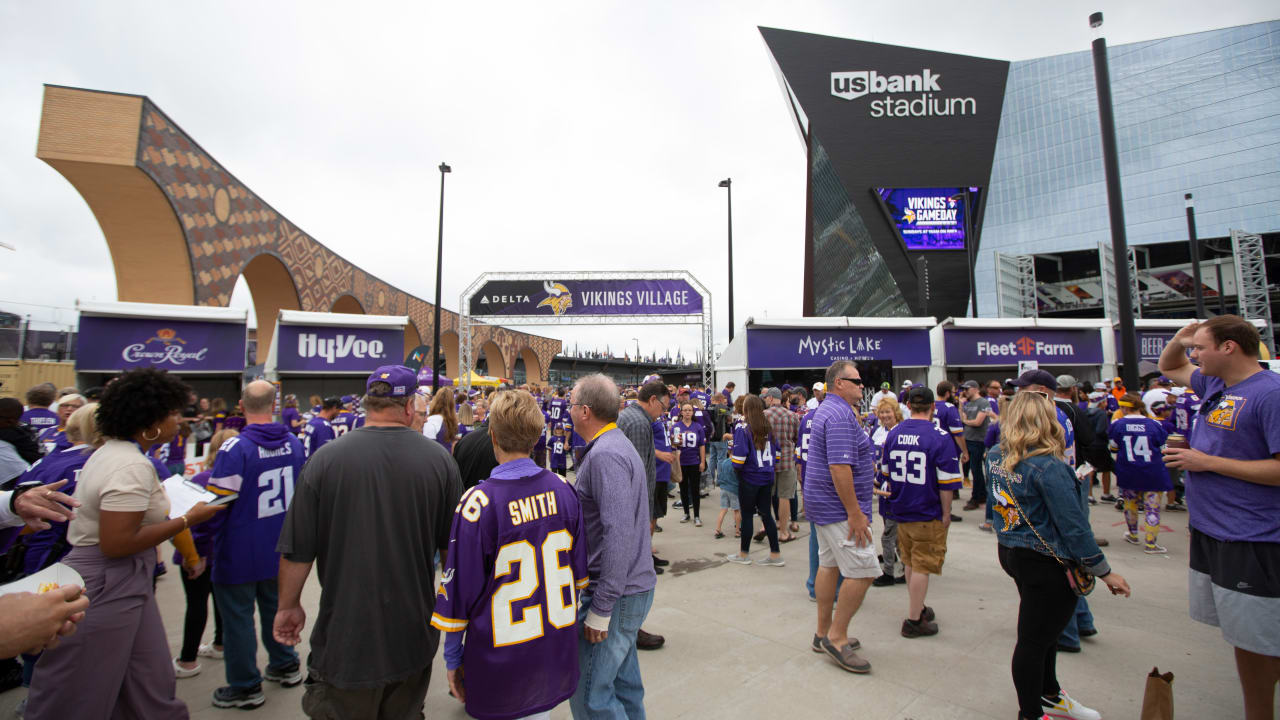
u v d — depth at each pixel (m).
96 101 13.41
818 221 54.69
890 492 4.43
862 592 3.72
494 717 2.02
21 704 3.53
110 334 11.56
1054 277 56.62
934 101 44.66
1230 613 2.57
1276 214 50.91
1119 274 8.26
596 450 2.56
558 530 2.22
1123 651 3.92
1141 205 54.66
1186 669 3.65
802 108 44.53
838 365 4.00
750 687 3.51
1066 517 2.75
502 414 2.26
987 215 58.66
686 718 3.17
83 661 2.27
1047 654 3.08
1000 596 5.09
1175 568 5.78
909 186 44.16
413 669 2.24
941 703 3.29
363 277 28.03
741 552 6.37
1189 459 2.73
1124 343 8.28
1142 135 55.28
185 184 15.41
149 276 15.48
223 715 3.34
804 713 3.20
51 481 3.46
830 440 3.77
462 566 2.04
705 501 10.41
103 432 2.48
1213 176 52.97
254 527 3.41
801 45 44.78
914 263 43.81
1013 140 58.38
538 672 2.07
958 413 8.31
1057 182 56.59
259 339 22.50
